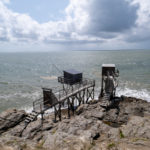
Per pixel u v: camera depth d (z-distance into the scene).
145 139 7.88
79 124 12.42
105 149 6.70
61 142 7.89
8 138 8.38
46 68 74.19
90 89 33.19
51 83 41.72
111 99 20.05
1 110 22.91
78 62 100.94
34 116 14.26
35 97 29.00
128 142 7.34
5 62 107.06
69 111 19.48
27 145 7.67
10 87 36.62
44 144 7.92
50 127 12.71
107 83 20.81
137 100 20.27
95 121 13.09
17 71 64.38
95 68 69.69
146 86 34.72
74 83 20.56
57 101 16.75
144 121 10.43
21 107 23.98
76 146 7.40
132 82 38.66
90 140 8.16
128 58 118.25
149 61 87.62
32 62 106.81
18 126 13.25
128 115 15.41
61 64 90.88
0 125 14.10
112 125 14.02
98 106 17.59
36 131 12.02
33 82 42.94
